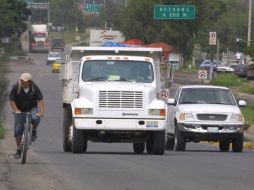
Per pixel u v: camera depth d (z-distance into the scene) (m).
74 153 59.97
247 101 148.62
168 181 40.00
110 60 60.59
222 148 73.31
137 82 59.50
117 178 41.28
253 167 48.66
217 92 72.75
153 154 59.75
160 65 63.28
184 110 69.56
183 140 69.69
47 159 53.50
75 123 58.06
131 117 57.81
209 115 68.94
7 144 79.25
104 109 57.84
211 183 39.25
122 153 62.91
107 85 58.25
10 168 46.16
